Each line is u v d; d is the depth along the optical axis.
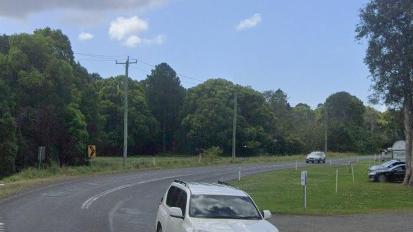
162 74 124.25
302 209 24.41
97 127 74.94
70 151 64.12
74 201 25.92
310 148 132.50
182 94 124.25
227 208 11.05
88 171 50.41
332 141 137.50
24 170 47.00
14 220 18.41
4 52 66.19
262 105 115.25
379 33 38.34
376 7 38.53
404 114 42.34
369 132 146.00
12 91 59.22
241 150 110.12
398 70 37.78
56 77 62.22
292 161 87.81
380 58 38.19
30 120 59.38
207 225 10.13
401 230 18.03
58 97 62.41
